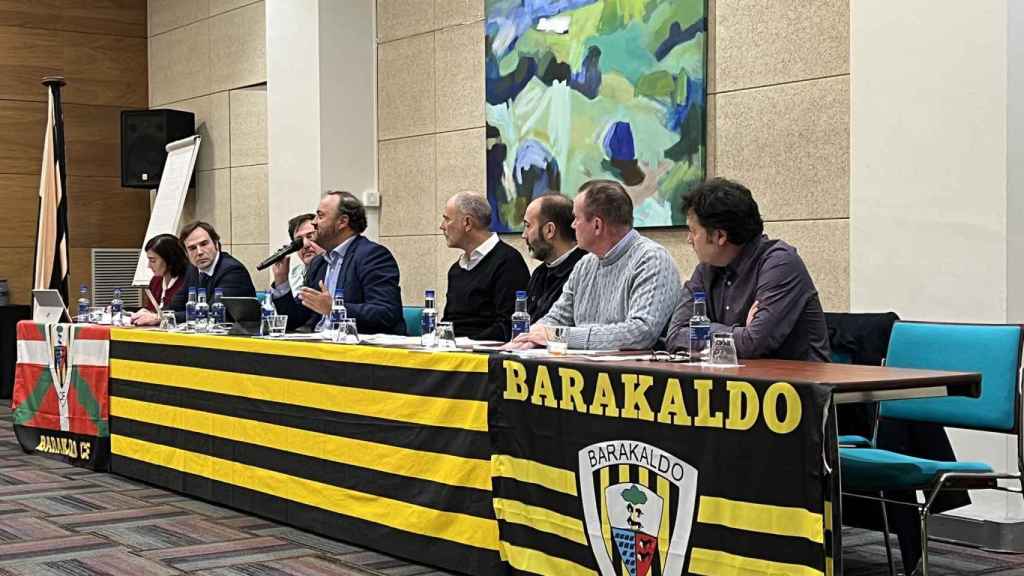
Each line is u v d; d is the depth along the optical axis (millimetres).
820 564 2789
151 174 10344
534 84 6996
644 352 3914
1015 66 4617
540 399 3566
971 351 3752
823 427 2787
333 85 8242
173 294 7090
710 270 4047
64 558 4258
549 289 5145
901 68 4945
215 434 5094
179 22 10648
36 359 6586
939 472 3324
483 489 3801
